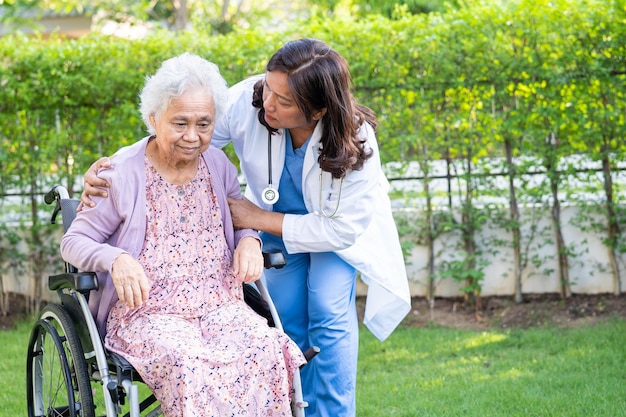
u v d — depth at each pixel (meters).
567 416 3.78
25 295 6.27
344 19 5.97
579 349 4.86
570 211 5.87
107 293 2.91
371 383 4.46
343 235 3.26
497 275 6.01
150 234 2.96
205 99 2.87
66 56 5.95
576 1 5.64
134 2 12.52
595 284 5.92
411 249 5.99
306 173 3.24
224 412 2.72
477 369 4.59
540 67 5.68
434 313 5.90
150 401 2.91
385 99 5.87
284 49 3.02
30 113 6.00
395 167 5.94
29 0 11.69
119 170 2.94
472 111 5.85
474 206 5.92
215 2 13.07
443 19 5.88
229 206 3.17
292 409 2.89
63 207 3.15
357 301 6.16
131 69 5.92
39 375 3.35
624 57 5.64
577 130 5.76
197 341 2.80
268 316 3.16
